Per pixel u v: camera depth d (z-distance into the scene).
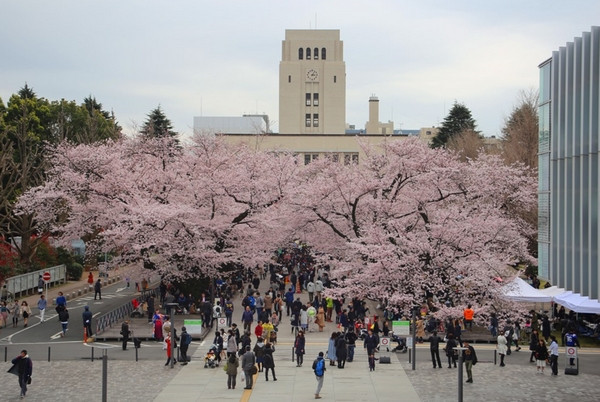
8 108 81.06
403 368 35.12
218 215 54.59
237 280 61.38
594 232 31.44
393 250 45.28
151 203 51.88
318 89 154.38
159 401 28.95
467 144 90.25
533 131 77.69
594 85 31.39
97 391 30.62
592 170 31.48
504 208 57.91
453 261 44.69
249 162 57.06
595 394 29.80
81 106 92.38
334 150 127.19
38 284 61.53
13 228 67.19
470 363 31.92
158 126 96.94
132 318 49.59
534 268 61.72
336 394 29.94
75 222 53.31
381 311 52.12
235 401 28.84
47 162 73.00
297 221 57.56
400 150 53.78
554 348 33.47
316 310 48.59
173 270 50.53
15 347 40.56
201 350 39.88
